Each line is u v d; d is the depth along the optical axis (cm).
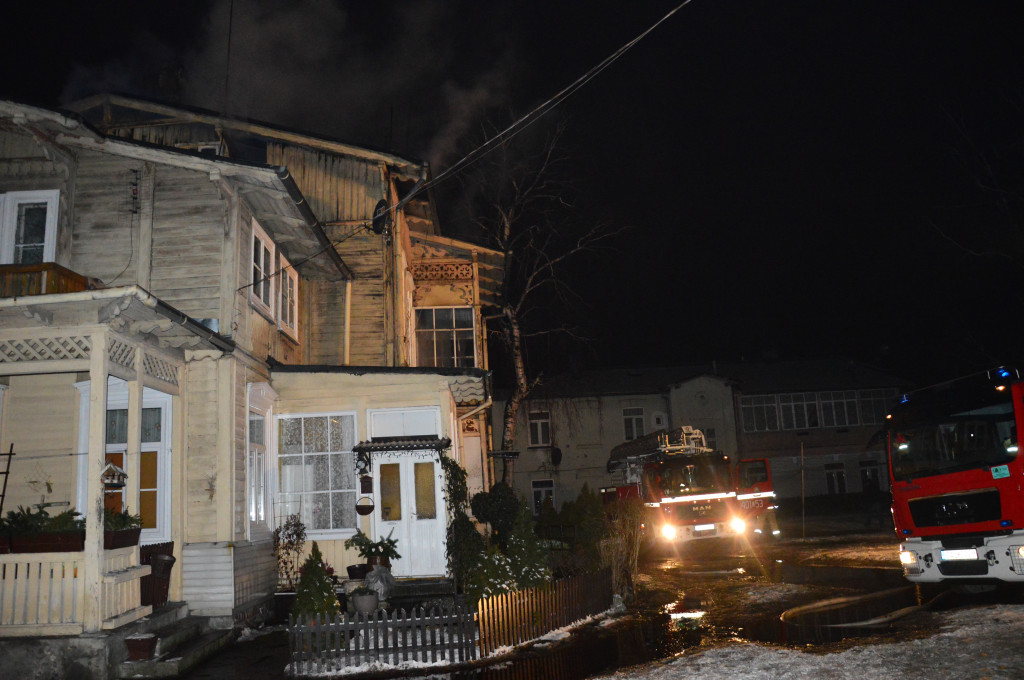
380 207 1739
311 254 1540
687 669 802
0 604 866
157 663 883
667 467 2277
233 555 1103
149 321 969
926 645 810
